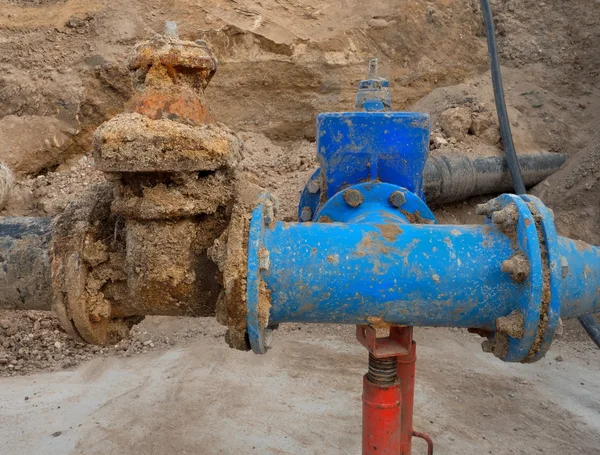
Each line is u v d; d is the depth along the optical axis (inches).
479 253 66.6
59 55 215.5
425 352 165.3
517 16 266.7
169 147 63.7
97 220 72.1
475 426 130.2
